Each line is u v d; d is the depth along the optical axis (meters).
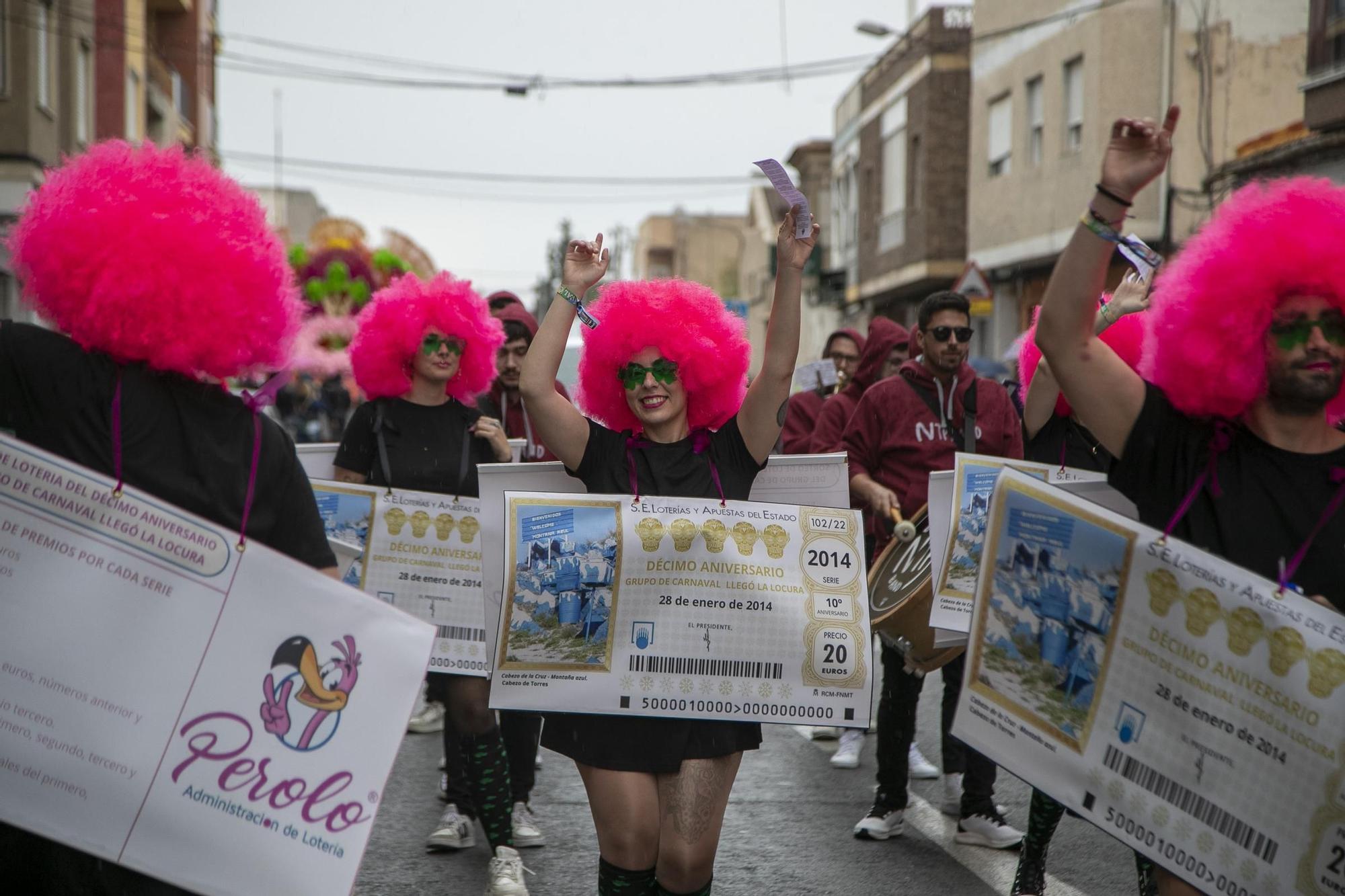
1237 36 19.14
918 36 29.31
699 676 3.82
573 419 3.95
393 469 5.43
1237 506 2.91
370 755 2.88
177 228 2.86
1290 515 2.88
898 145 31.14
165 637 2.78
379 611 2.90
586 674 3.80
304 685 2.85
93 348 2.88
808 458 4.34
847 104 36.22
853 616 3.92
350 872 2.85
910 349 6.91
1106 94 21.02
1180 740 2.83
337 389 30.11
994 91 25.11
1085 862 5.35
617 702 3.78
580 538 3.88
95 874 2.77
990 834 5.55
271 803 2.81
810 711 3.85
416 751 7.40
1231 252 2.93
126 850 2.73
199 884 2.76
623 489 3.96
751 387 3.97
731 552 3.90
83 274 2.82
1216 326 2.90
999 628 3.06
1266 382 2.94
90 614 2.74
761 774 6.91
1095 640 2.93
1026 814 6.08
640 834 3.70
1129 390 3.00
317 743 2.85
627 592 3.86
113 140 3.09
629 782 3.71
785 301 3.85
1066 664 2.96
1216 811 2.79
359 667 2.88
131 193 2.92
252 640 2.83
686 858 3.71
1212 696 2.80
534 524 3.89
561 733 3.80
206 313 2.86
